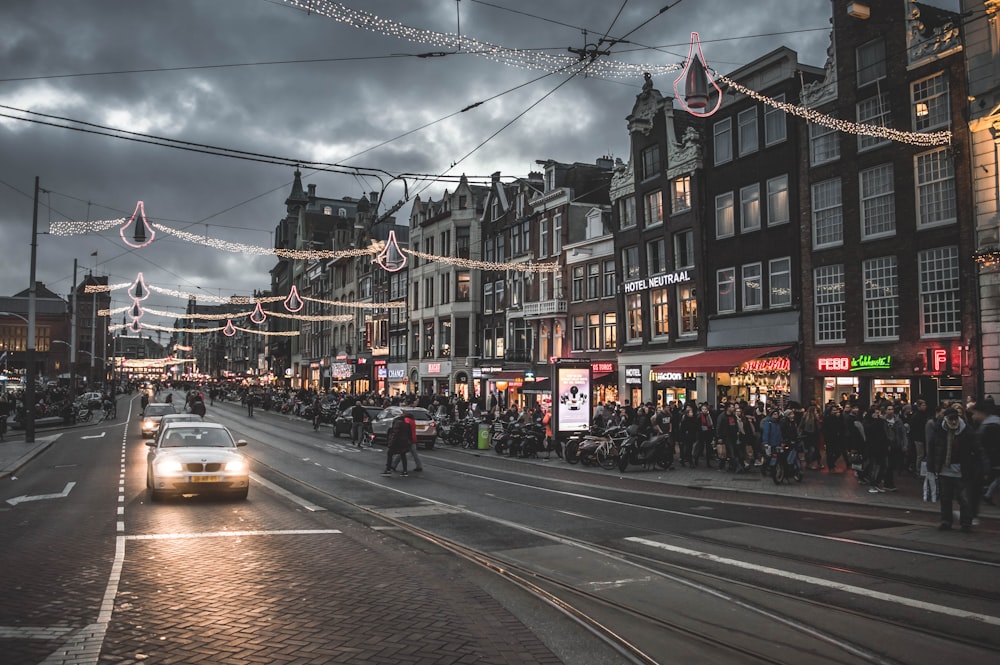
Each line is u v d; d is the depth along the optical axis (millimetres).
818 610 7309
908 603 7492
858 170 24750
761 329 28453
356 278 75625
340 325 80062
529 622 6922
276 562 9195
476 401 44906
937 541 10688
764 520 12664
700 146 31938
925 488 14414
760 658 6020
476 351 54188
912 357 22594
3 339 108312
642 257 35438
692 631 6676
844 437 19453
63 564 8977
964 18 21047
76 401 53906
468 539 11031
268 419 51812
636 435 21516
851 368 24422
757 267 29062
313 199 111625
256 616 6859
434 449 29375
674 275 33094
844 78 25141
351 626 6586
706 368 28125
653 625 6902
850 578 8531
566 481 18719
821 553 9891
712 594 7906
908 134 22250
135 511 13297
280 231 117250
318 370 86812
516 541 10883
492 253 51719
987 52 20469
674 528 11898
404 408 29625
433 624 6684
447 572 8844
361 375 70438
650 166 35031
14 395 49656
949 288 21859
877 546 10320
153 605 7195
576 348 40844
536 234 44938
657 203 34781
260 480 18359
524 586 8242
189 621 6684
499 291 50562
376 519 12797
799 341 26547
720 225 30953
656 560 9547
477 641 6223
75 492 16062
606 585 8336
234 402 88250
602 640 6395
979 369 20344
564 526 12133
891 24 23625
